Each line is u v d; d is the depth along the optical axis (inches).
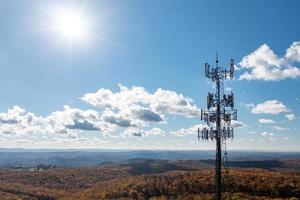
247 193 4178.2
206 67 1077.1
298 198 4087.1
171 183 5241.1
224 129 1064.2
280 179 4579.2
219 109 1066.7
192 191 4936.0
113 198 5492.1
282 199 3941.9
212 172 5649.6
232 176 4510.3
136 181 5718.5
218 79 1069.8
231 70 1058.7
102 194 5703.7
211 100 1073.5
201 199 4495.6
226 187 4124.0
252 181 4392.2
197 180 5049.2
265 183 4347.9
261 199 3914.9
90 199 5654.5
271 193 4215.1
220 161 1067.9
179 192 4987.7
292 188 4281.5
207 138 1074.7
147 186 5418.3
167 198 4943.4
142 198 5236.2
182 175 5551.2
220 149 1067.3
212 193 4648.1
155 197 5108.3
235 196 3878.0
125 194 5442.9
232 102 1060.5
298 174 5280.5
